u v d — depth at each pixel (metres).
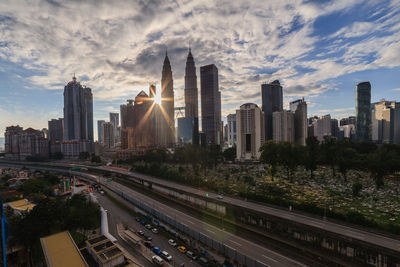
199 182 127.44
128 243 72.06
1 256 26.38
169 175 148.75
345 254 56.22
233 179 144.62
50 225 67.62
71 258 47.25
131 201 115.94
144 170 180.50
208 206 95.25
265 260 58.00
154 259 60.56
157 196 124.94
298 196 101.81
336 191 108.12
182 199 110.62
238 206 83.25
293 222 67.06
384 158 112.12
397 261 48.03
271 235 71.75
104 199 126.31
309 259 58.19
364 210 83.38
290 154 122.94
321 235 60.88
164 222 87.62
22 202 98.25
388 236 58.34
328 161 141.62
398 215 77.69
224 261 58.28
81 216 77.19
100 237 58.25
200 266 58.69
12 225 64.38
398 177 129.50
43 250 50.38
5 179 176.25
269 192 108.69
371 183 122.62
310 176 144.12
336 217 69.50
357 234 60.31
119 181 176.38
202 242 69.62
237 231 75.81
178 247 67.19
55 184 165.25
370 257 52.12
